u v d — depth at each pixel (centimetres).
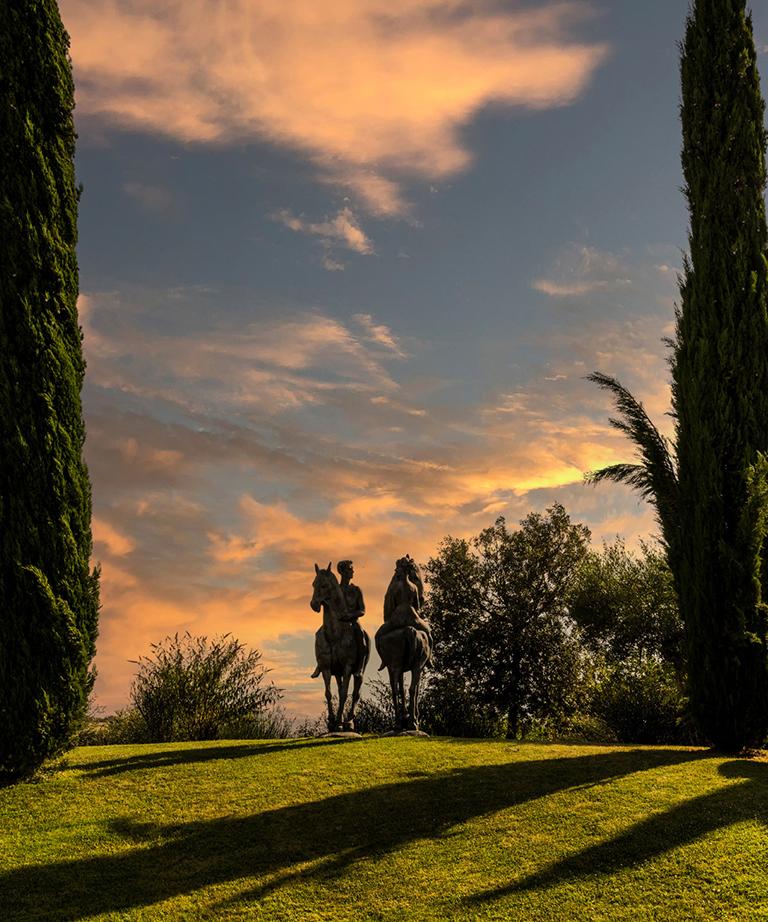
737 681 1421
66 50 1458
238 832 1012
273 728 2022
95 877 903
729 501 1472
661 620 2592
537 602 2942
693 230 1598
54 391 1345
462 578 2980
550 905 802
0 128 1364
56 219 1395
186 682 1975
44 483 1317
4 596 1271
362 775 1212
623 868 864
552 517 3020
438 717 2098
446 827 999
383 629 1652
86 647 1337
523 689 2870
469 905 812
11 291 1331
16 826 1055
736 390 1498
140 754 1406
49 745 1271
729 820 965
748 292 1529
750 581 1437
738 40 1628
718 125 1598
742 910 775
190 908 832
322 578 1641
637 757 1302
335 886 868
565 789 1104
